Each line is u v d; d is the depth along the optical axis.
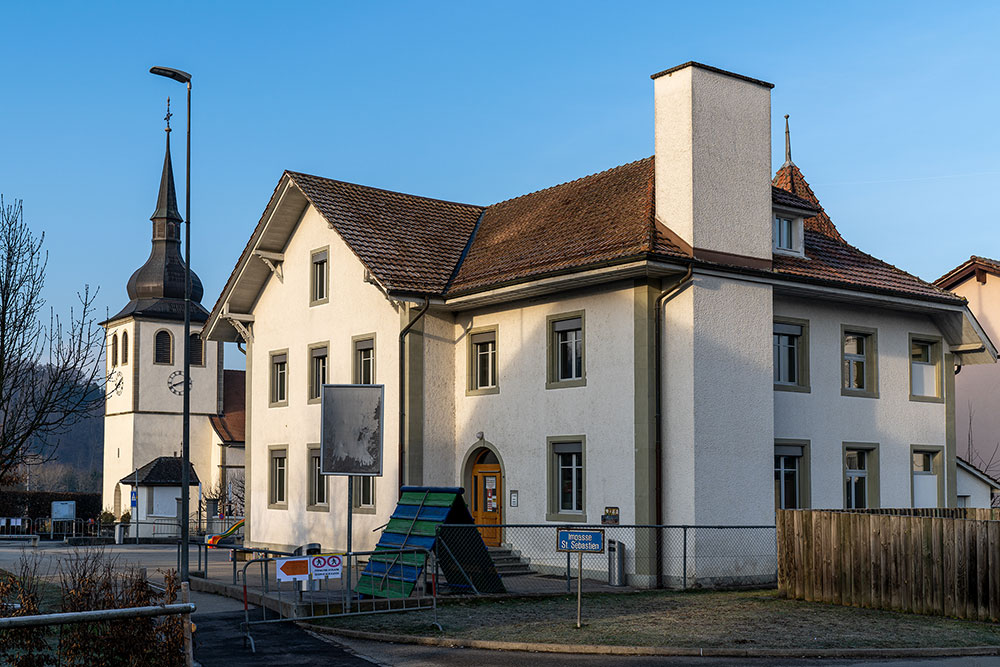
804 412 25.86
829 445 26.34
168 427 70.50
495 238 29.86
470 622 17.59
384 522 28.08
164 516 65.75
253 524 34.09
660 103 24.23
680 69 23.77
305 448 31.83
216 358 72.31
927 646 14.99
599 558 24.02
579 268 23.61
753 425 23.75
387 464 28.06
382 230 29.78
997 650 14.79
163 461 67.19
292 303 32.78
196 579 23.56
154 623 12.44
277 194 31.70
